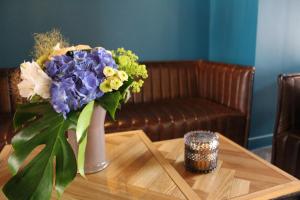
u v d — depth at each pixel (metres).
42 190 0.72
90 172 1.02
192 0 2.71
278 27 2.30
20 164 0.77
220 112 2.13
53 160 0.78
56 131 0.82
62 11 2.35
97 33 2.48
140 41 2.62
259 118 2.46
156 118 1.97
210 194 0.93
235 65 2.27
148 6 2.57
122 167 1.08
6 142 1.64
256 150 2.46
